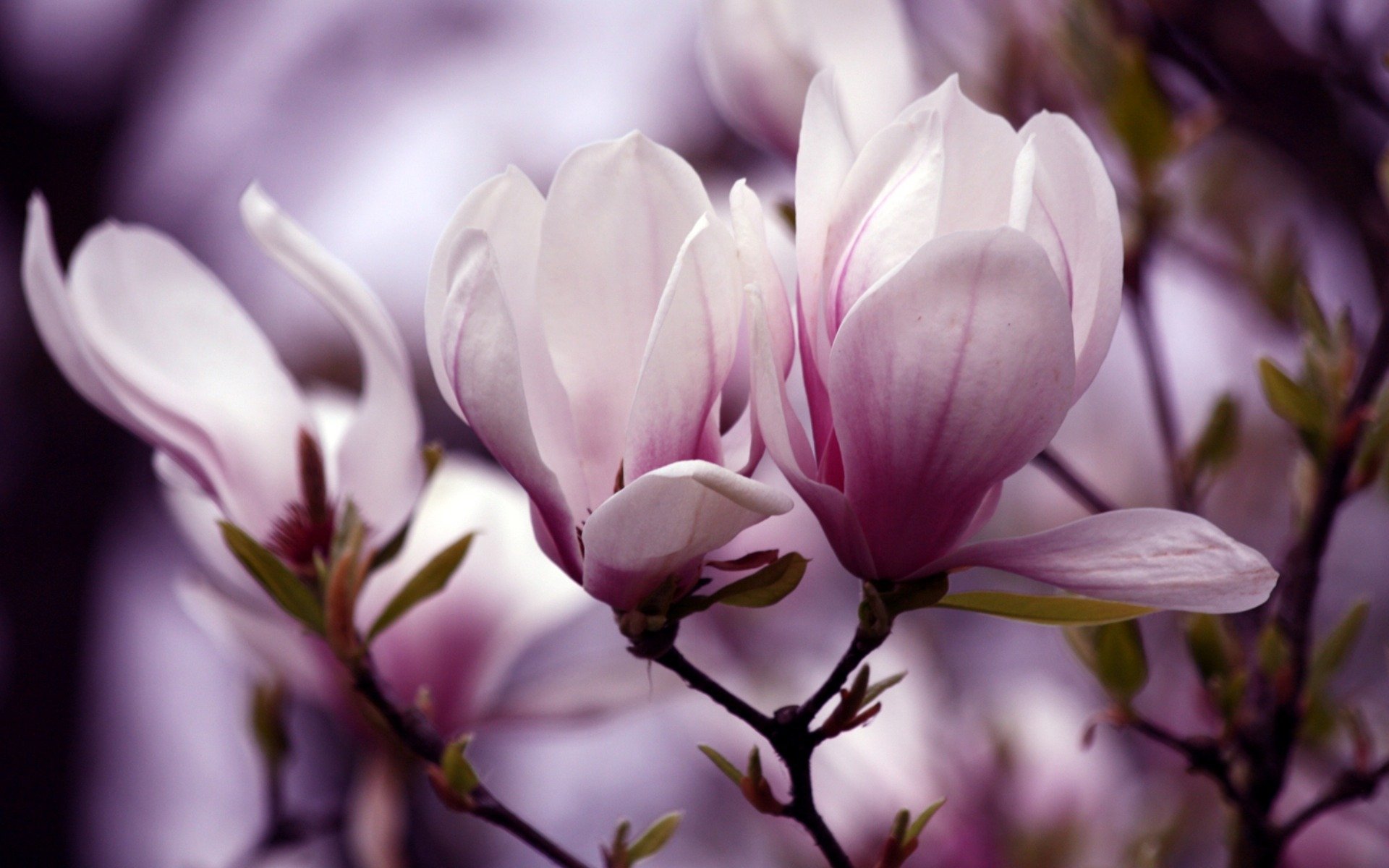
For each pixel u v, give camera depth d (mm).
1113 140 1113
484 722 1062
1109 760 1429
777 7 1049
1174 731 1433
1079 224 873
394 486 972
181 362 965
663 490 861
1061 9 1133
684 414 874
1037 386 859
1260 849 1010
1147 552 875
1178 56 1166
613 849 951
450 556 958
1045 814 1380
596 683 1070
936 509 878
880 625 885
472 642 1059
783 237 1106
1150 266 1103
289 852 1236
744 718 910
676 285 862
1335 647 1021
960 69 1189
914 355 859
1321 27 1133
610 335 892
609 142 886
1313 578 1018
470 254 871
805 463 877
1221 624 1021
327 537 970
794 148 1062
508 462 884
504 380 872
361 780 1093
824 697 904
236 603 1070
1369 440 1017
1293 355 1349
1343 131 1161
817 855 1373
